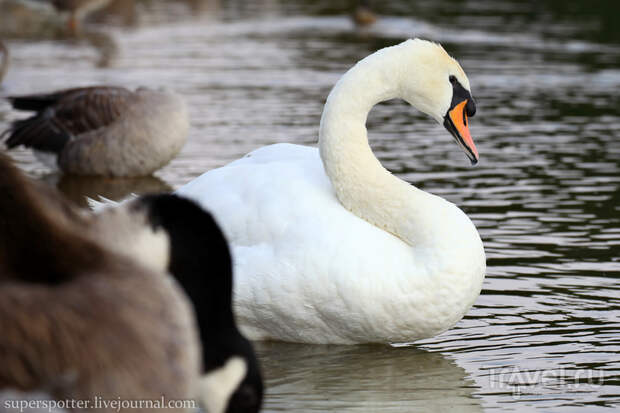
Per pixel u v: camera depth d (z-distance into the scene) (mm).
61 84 27016
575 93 27609
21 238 4645
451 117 11469
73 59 31969
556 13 48000
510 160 19922
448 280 10461
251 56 33625
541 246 14344
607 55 34656
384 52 11453
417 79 11398
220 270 5273
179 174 18859
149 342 4715
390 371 10305
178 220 5250
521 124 23516
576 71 31250
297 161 12039
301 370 10352
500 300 12328
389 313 10484
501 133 22516
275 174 11414
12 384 4414
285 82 28328
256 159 12406
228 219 11125
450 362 10539
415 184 17875
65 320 4496
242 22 44500
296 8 51562
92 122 19438
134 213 5266
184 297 5035
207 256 5246
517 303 12219
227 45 36469
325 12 49750
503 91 27766
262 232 10867
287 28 42469
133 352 4648
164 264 5215
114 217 5258
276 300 10648
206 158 19672
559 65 32344
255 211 11016
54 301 4516
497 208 16359
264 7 51719
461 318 10859
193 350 4980
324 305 10555
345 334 10883
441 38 38688
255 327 11148
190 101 25203
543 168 19281
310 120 22969
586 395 9508
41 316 4449
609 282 12852
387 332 10688
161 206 5277
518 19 45562
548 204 16641
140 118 18969
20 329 4398
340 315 10578
